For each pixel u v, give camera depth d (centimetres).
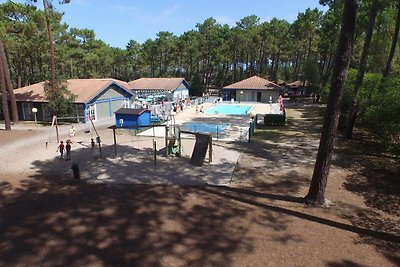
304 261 909
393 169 1780
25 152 2234
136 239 1027
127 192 1459
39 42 4353
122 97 4391
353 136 2686
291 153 2152
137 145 2422
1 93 3397
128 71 9988
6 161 2006
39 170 1817
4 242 1012
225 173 1727
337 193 1430
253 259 917
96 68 8144
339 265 892
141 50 9488
